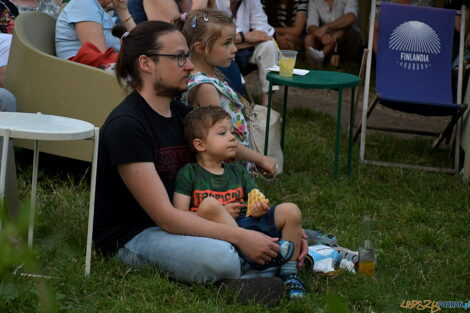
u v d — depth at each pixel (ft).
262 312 8.60
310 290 9.52
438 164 18.08
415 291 9.93
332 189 14.79
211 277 8.95
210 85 11.51
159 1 15.58
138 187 8.89
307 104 24.32
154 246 9.11
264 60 19.49
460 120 17.51
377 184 15.55
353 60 30.09
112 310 8.33
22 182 12.89
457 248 12.07
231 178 9.77
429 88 17.76
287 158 17.10
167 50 9.08
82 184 13.43
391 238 12.20
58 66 13.06
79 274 9.00
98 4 14.65
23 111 13.44
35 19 14.70
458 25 19.89
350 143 15.57
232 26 11.58
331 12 28.94
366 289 9.56
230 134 9.59
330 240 11.26
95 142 8.68
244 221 9.50
